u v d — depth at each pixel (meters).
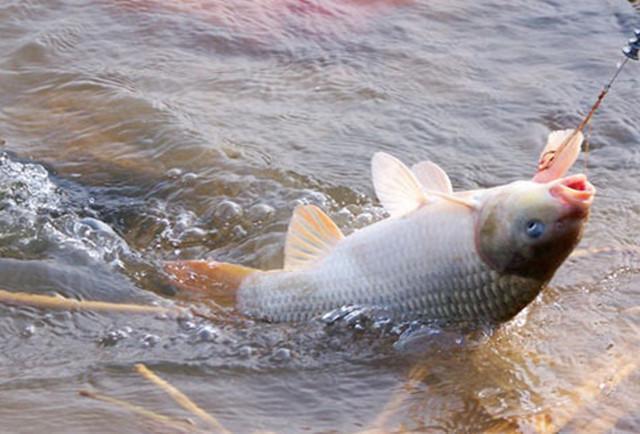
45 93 10.35
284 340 6.95
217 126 9.84
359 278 6.96
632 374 6.79
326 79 10.91
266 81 10.82
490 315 6.75
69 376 6.54
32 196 8.59
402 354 6.83
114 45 11.30
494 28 12.17
